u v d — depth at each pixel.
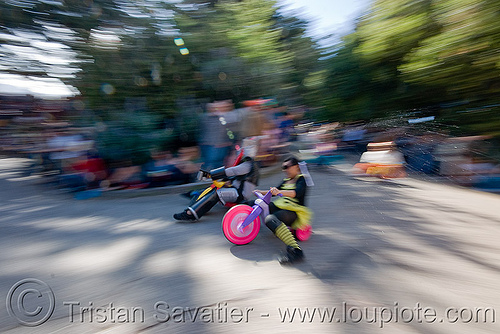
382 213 5.63
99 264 3.72
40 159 8.57
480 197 6.86
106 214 5.61
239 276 3.41
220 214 5.52
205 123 7.18
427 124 11.91
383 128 12.87
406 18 11.68
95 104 8.07
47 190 7.44
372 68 15.07
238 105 9.66
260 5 10.45
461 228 4.93
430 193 7.14
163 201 6.38
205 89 9.12
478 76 10.28
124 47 8.45
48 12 8.44
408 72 11.53
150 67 8.42
